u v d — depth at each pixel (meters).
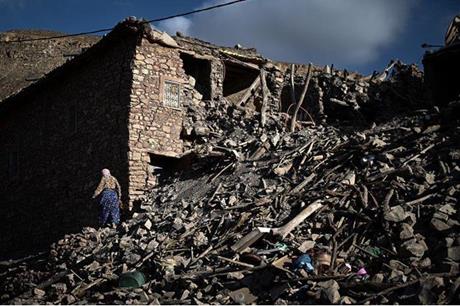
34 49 56.47
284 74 20.53
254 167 13.80
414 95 20.91
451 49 19.58
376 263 8.40
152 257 10.52
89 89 17.58
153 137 15.70
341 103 19.84
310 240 9.50
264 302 7.93
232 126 16.81
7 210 21.55
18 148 21.47
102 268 10.64
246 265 8.98
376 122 19.72
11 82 50.44
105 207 13.89
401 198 9.90
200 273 9.13
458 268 7.46
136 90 15.59
